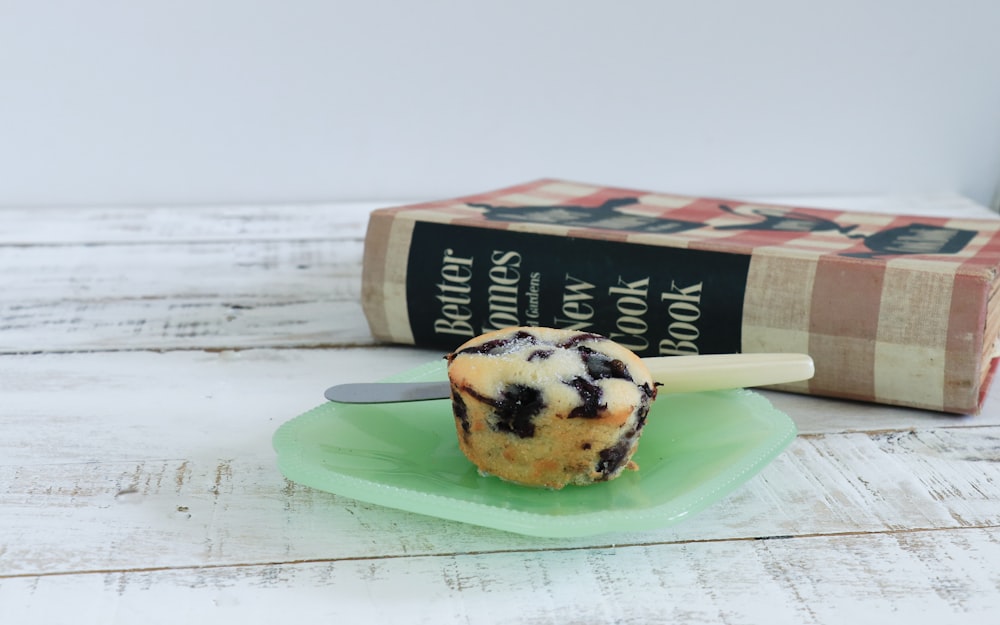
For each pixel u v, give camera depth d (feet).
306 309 2.39
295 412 2.00
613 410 1.71
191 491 1.79
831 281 1.96
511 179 3.35
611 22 3.21
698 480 1.72
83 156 3.21
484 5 3.18
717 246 2.02
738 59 3.26
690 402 1.91
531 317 2.10
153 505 1.76
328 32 3.17
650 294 2.03
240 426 1.95
